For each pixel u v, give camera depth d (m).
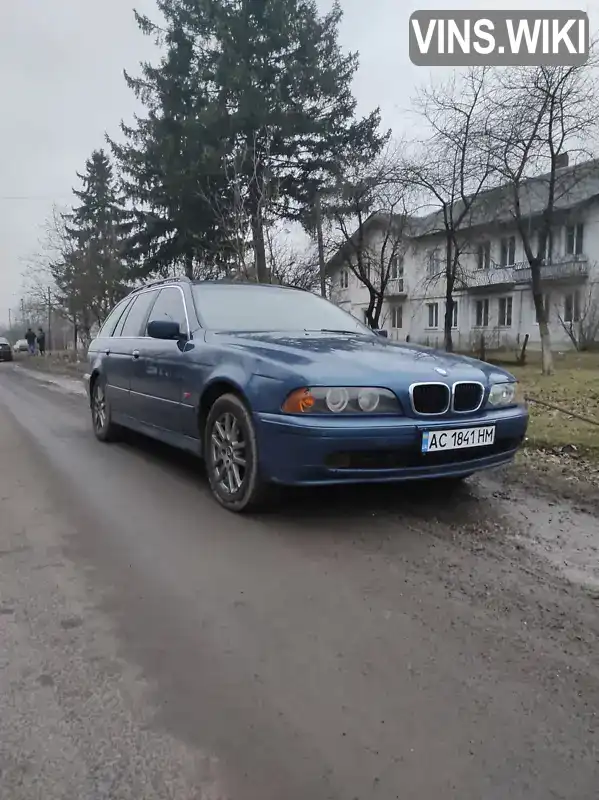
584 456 5.30
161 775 1.71
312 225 20.59
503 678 2.15
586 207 24.47
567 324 25.97
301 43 22.44
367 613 2.62
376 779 1.68
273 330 4.66
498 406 3.92
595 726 1.90
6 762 1.75
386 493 4.31
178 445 4.64
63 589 2.86
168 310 5.21
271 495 3.76
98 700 2.03
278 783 1.67
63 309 32.03
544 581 2.93
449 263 17.92
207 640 2.40
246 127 21.61
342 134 23.19
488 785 1.66
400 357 3.87
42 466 5.30
